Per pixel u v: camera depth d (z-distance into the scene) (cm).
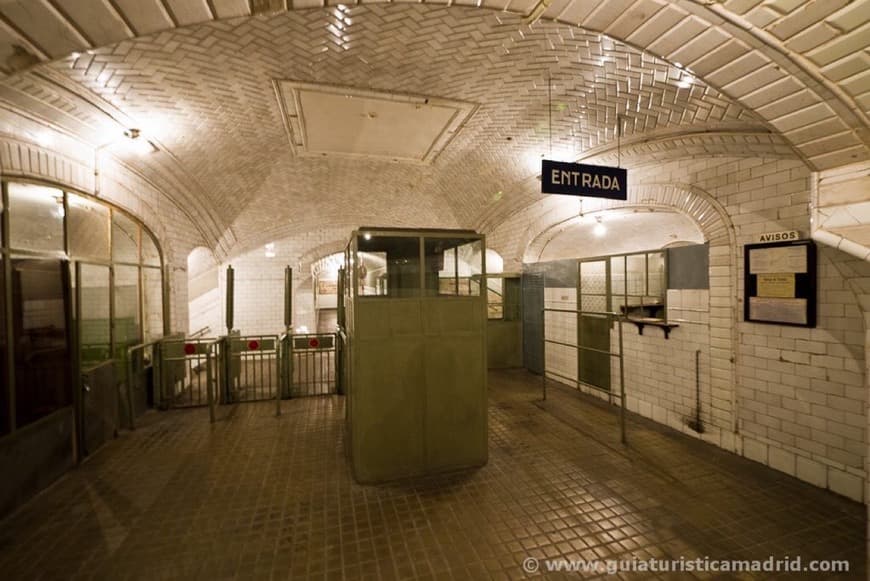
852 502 352
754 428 435
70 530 322
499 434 521
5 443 341
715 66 234
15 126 361
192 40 324
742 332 444
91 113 402
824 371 373
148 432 532
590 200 679
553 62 381
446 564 283
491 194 834
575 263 744
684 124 414
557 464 435
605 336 667
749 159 429
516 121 523
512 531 320
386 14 315
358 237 404
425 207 987
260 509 351
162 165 574
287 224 1035
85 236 477
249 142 569
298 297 1137
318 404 652
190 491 381
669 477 404
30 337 376
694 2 192
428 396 415
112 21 176
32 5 160
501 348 923
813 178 266
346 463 441
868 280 330
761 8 188
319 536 314
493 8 208
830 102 223
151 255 654
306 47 356
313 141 597
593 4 204
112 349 525
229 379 655
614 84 392
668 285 543
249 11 187
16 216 367
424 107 485
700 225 488
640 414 594
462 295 427
